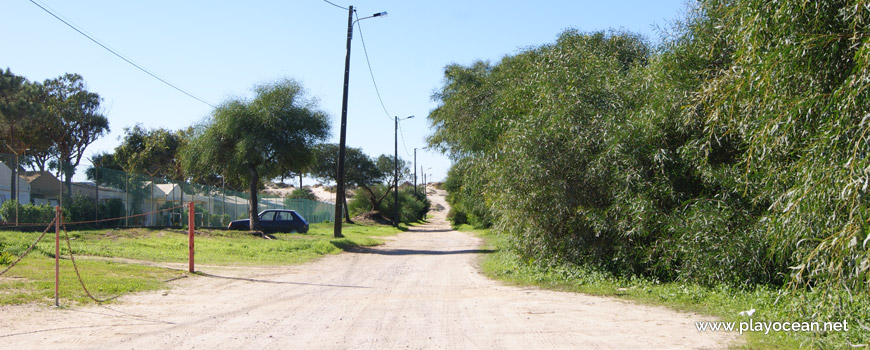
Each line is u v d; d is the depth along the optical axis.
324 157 64.25
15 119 34.44
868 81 5.11
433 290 11.12
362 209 72.25
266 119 24.81
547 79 13.16
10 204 17.81
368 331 6.96
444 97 28.53
